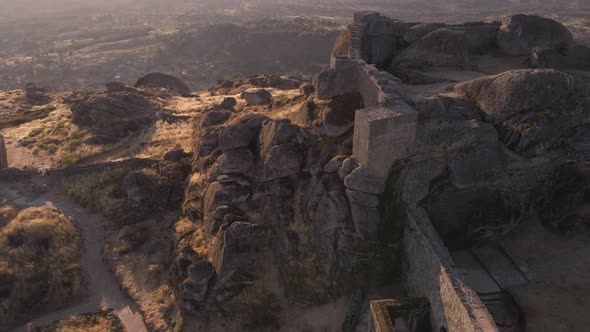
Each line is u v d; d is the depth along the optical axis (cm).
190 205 2128
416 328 1375
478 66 2262
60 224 2177
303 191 1756
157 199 2292
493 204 1593
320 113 1889
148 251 2047
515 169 1588
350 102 1823
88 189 2445
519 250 1558
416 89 1931
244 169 1955
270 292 1667
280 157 1792
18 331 1733
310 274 1623
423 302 1349
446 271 1230
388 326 1238
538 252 1542
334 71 1861
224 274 1703
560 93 1634
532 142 1567
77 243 2131
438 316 1285
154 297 1816
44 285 1891
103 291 1903
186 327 1670
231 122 2402
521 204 1622
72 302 1862
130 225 2212
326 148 1753
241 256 1730
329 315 1545
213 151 2305
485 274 1459
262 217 1839
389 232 1550
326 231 1609
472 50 2483
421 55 2298
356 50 2125
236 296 1675
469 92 1770
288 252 1689
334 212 1588
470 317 1084
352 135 1725
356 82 1853
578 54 2195
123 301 1847
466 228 1597
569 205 1620
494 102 1655
